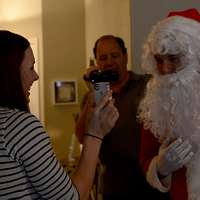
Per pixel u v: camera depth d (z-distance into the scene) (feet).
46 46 10.93
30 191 2.75
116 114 3.19
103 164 5.96
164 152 4.01
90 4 10.53
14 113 2.74
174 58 4.15
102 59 6.05
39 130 2.73
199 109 4.15
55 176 2.73
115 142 5.69
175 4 6.90
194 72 4.15
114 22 8.17
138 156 5.49
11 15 11.13
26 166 2.67
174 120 4.18
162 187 4.13
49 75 10.94
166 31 4.08
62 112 11.09
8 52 2.83
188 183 3.94
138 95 5.67
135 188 5.64
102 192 6.00
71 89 11.09
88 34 10.86
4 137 2.64
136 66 6.82
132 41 6.82
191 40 4.07
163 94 4.30
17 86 2.87
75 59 11.15
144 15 6.85
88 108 3.35
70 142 11.04
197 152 3.97
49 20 10.96
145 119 4.51
